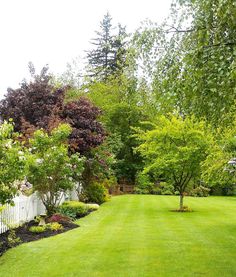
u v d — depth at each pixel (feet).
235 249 28.04
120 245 28.94
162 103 21.61
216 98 18.21
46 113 61.52
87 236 32.76
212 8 17.52
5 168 24.35
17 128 61.52
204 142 53.11
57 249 27.48
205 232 35.63
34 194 41.81
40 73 77.51
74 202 50.90
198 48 17.51
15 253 26.25
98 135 60.64
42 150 39.81
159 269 22.49
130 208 58.49
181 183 58.80
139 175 96.89
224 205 65.51
